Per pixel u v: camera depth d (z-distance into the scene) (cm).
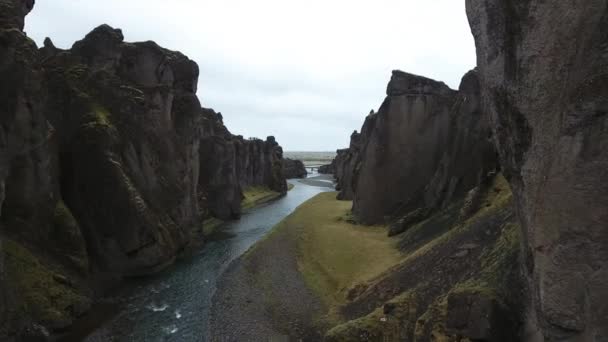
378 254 4897
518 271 2369
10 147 3706
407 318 2841
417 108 6675
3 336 2816
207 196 9394
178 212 6431
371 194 6875
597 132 1473
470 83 5459
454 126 5794
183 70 7344
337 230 6556
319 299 4128
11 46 3666
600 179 1471
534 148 1753
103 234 4816
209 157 9588
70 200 4812
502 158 2231
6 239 3597
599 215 1474
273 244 6397
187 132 7025
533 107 1742
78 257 4266
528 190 1797
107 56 6419
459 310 2344
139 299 4319
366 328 2856
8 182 3778
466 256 3112
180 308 4075
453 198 5288
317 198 11731
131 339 3412
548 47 1653
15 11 4000
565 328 1563
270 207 11606
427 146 6606
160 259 5334
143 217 5044
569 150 1551
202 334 3509
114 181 4853
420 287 3114
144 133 5834
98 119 4988
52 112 4803
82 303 3781
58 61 5288
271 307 4031
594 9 1491
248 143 14025
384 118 6819
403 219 5728
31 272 3547
